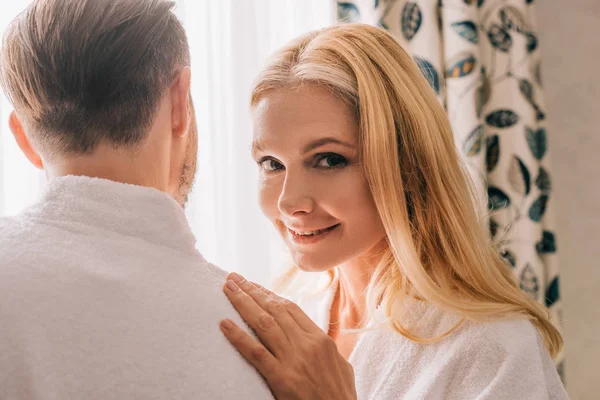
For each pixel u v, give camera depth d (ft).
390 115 2.97
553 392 2.98
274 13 5.47
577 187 6.09
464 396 2.76
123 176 2.00
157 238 1.95
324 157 2.96
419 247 3.09
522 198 5.52
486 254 3.20
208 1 5.26
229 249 5.26
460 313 2.88
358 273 3.31
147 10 2.08
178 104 2.16
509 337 2.83
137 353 1.71
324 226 2.98
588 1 6.09
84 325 1.70
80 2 2.01
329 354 2.22
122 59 1.97
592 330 6.05
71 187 1.91
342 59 2.99
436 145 3.08
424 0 5.42
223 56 5.31
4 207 4.73
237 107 5.28
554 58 6.12
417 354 2.95
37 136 2.02
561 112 6.10
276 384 2.01
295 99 2.93
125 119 1.98
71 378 1.65
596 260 6.07
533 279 5.47
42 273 1.74
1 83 2.07
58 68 1.95
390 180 2.94
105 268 1.81
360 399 3.00
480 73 5.45
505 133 5.55
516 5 5.59
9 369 1.63
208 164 5.26
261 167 3.17
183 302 1.84
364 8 5.37
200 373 1.75
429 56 5.41
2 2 4.74
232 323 1.93
